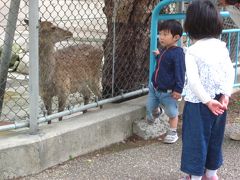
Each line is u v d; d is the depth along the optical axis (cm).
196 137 275
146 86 427
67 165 323
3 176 295
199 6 269
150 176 314
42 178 303
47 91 385
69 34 395
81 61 405
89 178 306
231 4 340
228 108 477
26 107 434
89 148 346
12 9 348
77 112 380
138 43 416
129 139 381
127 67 410
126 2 399
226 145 374
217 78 271
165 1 370
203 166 279
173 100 369
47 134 317
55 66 387
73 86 404
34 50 306
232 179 312
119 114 371
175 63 361
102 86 410
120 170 321
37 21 304
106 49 404
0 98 376
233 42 512
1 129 304
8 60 363
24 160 302
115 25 401
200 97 265
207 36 272
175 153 355
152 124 388
